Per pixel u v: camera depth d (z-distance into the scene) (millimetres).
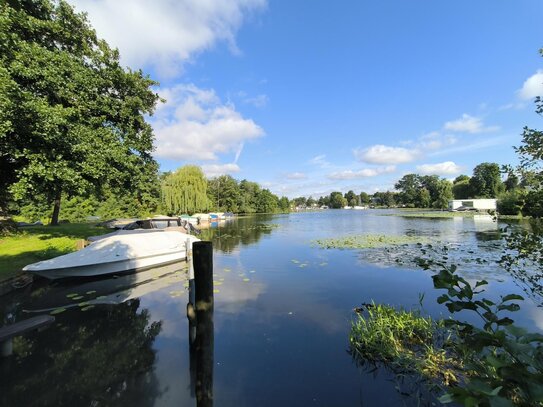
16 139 9203
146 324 5660
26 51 9734
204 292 2947
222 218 45000
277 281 8500
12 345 4723
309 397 3492
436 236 18234
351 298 6957
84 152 10383
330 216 58250
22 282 7773
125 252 9320
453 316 5648
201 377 2967
